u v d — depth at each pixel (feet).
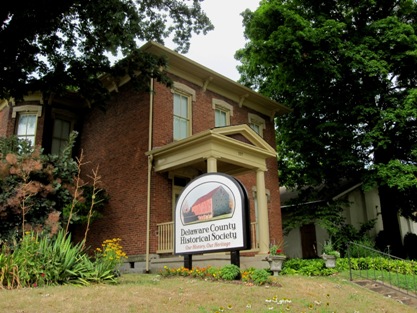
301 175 68.39
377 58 54.39
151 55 42.32
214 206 30.22
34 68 41.73
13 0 34.53
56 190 35.86
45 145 52.70
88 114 56.34
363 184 56.90
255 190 55.83
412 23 60.70
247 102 59.21
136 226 43.73
